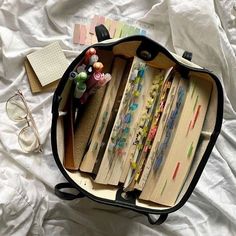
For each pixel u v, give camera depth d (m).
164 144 0.91
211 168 1.10
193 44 1.08
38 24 1.07
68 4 1.08
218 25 1.06
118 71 0.92
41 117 1.06
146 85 0.92
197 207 1.09
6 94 1.04
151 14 1.10
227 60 1.09
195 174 0.91
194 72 0.91
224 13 1.10
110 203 0.90
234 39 1.11
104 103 0.91
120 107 0.90
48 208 1.02
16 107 1.04
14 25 1.06
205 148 0.92
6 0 1.04
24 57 1.05
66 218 1.04
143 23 1.13
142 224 1.05
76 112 0.92
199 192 1.07
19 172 1.02
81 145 0.92
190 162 0.93
